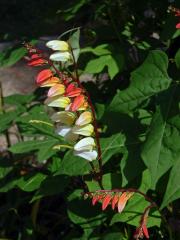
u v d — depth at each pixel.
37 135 0.44
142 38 0.51
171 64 0.46
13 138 0.73
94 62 0.46
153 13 0.54
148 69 0.37
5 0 1.63
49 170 0.48
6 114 0.48
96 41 0.50
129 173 0.38
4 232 0.55
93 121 0.36
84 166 0.39
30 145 0.43
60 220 0.56
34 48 0.37
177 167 0.33
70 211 0.42
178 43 0.49
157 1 0.50
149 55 0.38
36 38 0.49
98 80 0.54
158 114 0.35
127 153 0.38
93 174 0.40
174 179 0.33
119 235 0.39
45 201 0.60
